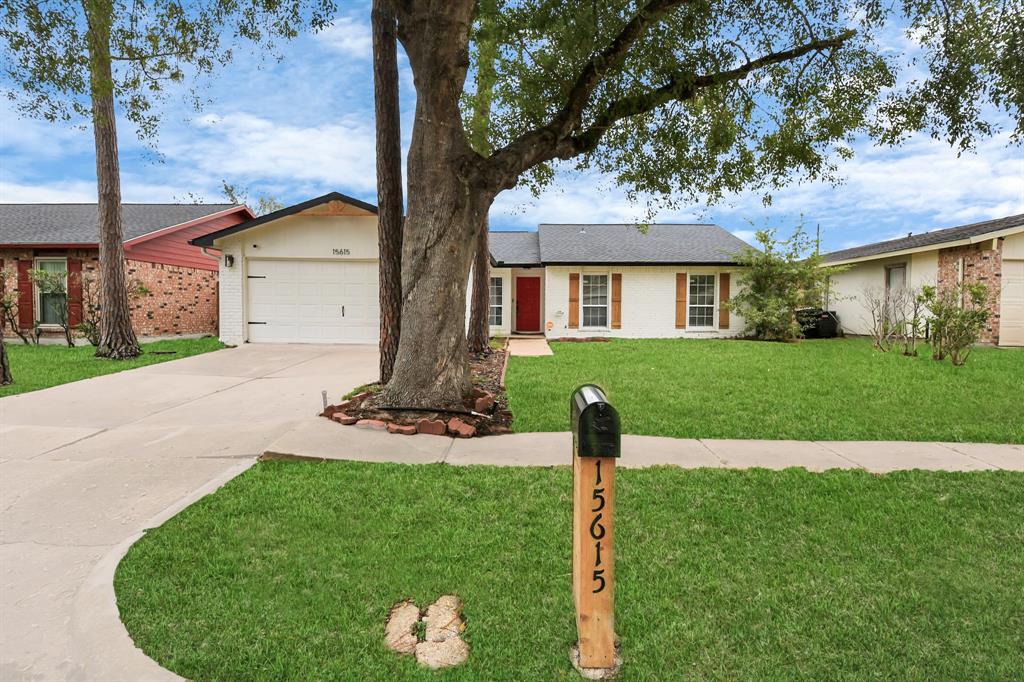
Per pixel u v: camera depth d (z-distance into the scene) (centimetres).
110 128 1148
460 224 623
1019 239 1368
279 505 375
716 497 396
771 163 815
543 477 433
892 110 757
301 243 1386
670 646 239
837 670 225
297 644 236
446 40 586
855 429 598
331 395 779
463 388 642
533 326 1919
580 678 220
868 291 1552
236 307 1380
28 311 1514
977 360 1123
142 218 1772
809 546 328
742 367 1048
